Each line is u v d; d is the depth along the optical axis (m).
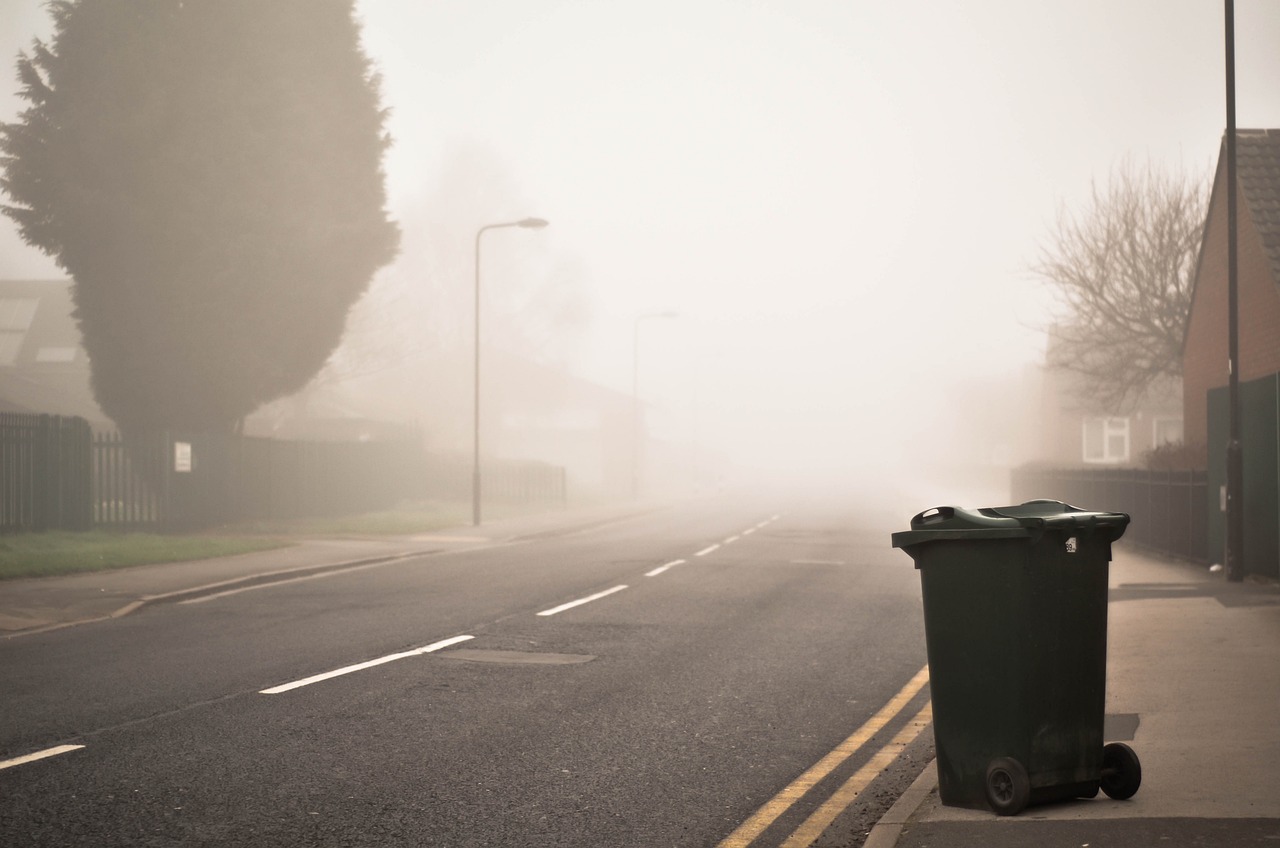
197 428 26.59
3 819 5.63
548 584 16.89
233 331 25.64
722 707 8.53
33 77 24.95
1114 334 33.69
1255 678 9.26
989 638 5.64
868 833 5.61
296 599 15.02
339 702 8.48
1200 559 19.02
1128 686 9.05
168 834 5.43
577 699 8.70
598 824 5.69
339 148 28.06
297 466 29.80
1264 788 5.98
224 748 7.09
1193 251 31.86
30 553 18.09
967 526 5.67
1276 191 20.88
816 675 9.90
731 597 15.42
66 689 8.92
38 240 25.11
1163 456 25.94
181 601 14.91
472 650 10.89
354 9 28.52
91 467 22.92
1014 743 5.59
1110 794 5.86
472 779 6.45
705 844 5.42
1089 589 5.72
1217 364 23.78
